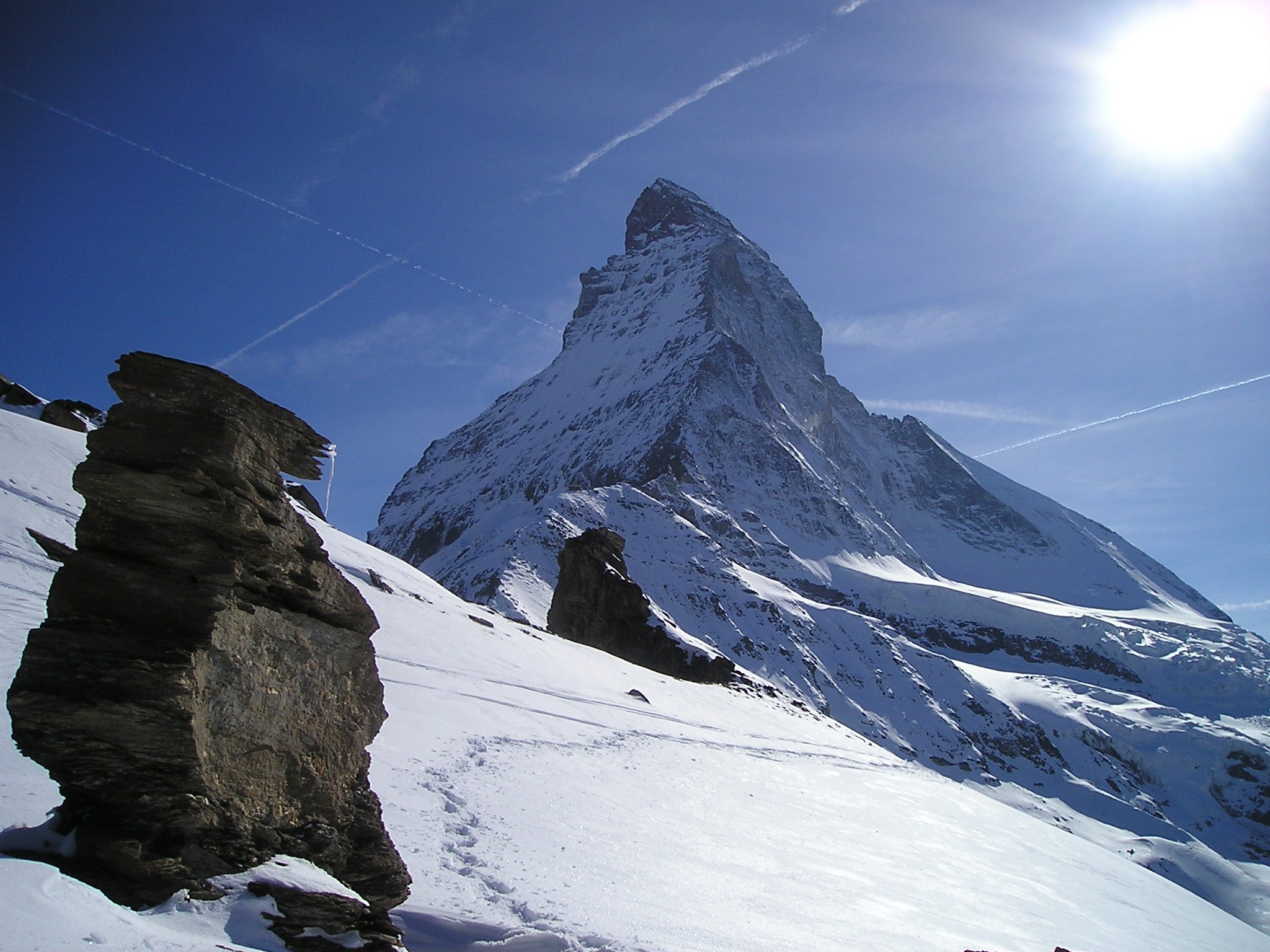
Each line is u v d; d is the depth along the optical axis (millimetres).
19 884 7320
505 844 15953
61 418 38188
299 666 10148
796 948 14836
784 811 29094
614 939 12336
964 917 22531
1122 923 32031
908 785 47219
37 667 8438
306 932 8914
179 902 8367
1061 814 150625
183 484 9164
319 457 10812
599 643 76062
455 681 32156
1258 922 124312
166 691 8531
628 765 27844
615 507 162625
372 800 10922
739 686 74000
